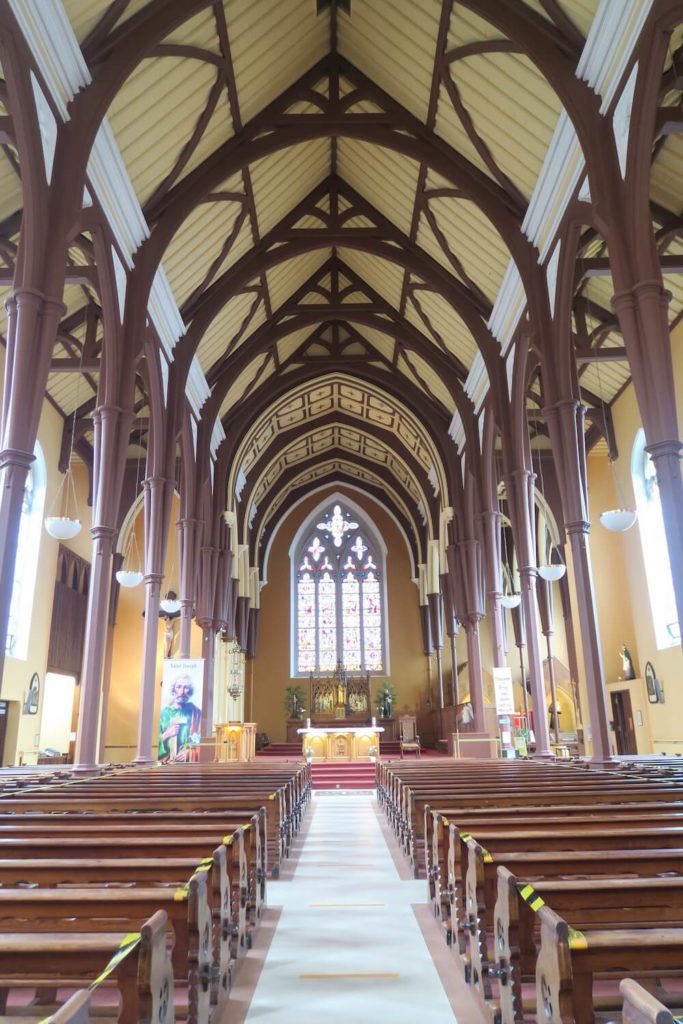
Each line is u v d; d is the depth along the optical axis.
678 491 8.70
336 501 34.28
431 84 13.02
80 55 9.73
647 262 9.30
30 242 9.19
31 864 3.77
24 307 9.04
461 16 11.23
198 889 3.16
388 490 33.19
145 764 14.35
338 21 13.55
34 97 9.06
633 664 20.75
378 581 33.12
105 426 12.17
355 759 23.78
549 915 2.51
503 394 16.33
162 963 2.50
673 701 17.88
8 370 8.97
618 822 5.28
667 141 11.75
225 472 22.23
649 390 9.09
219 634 22.78
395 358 23.30
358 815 13.59
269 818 7.66
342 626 32.41
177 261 15.15
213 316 16.91
